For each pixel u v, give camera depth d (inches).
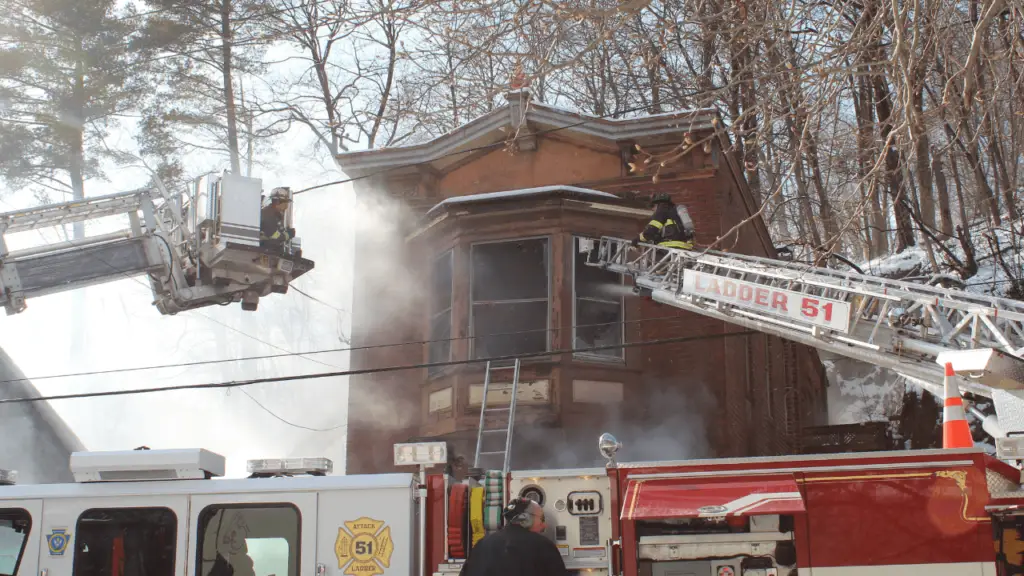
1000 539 236.7
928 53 435.5
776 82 505.4
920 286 341.4
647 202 561.9
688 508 237.6
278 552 260.7
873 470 236.4
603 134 577.0
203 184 437.4
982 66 512.4
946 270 815.1
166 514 264.4
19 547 268.8
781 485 237.8
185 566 259.1
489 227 563.5
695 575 242.8
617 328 550.6
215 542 261.6
